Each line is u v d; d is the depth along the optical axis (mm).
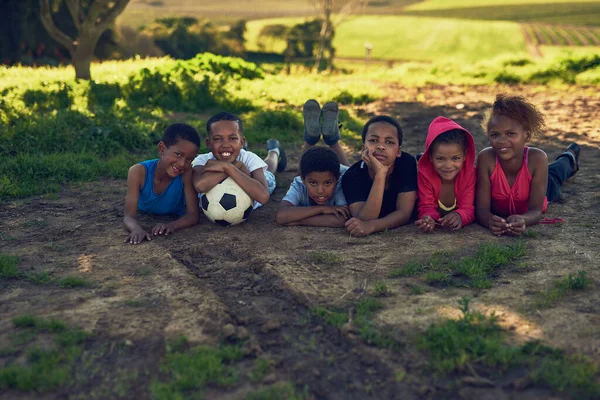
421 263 4055
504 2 77000
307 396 2680
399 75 14906
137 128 7766
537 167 4727
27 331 3188
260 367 2867
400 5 75062
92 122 7676
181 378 2742
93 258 4242
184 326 3244
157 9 56312
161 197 4984
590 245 4270
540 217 4805
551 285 3604
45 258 4250
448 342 2959
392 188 4875
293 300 3564
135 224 4699
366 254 4254
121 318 3330
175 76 11188
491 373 2801
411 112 10094
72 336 3098
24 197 5703
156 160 5000
